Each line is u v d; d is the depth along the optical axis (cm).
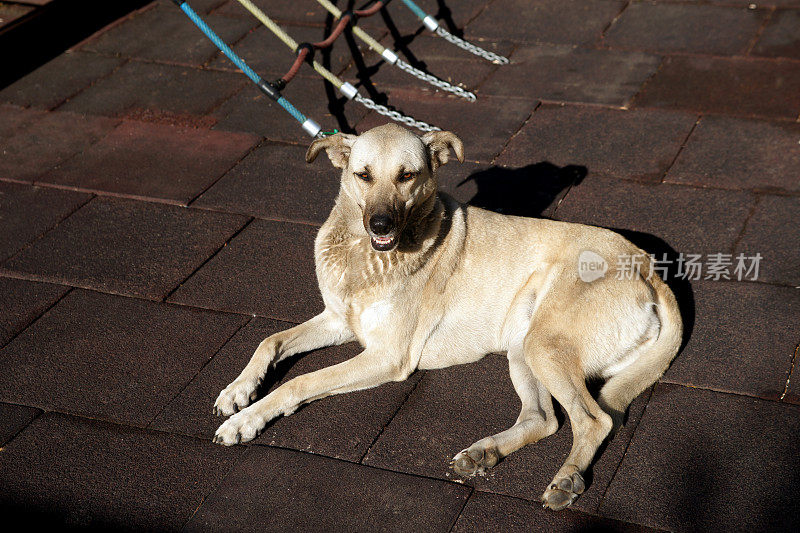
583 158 685
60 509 405
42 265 601
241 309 545
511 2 970
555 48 865
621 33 880
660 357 446
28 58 927
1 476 425
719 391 457
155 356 506
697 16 900
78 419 461
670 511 386
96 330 532
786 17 876
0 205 678
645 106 751
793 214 595
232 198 670
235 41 929
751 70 788
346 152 461
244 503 404
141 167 720
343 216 466
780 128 698
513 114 757
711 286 536
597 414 411
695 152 680
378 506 399
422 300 462
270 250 604
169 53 916
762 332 495
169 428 453
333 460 428
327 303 482
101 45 947
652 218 607
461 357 486
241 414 441
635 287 453
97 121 799
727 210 607
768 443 419
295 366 496
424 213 452
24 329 537
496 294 478
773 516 379
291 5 1002
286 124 773
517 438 414
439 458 425
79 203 675
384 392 474
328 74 695
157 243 620
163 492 413
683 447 422
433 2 984
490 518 389
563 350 436
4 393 482
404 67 794
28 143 767
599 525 382
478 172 678
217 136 761
